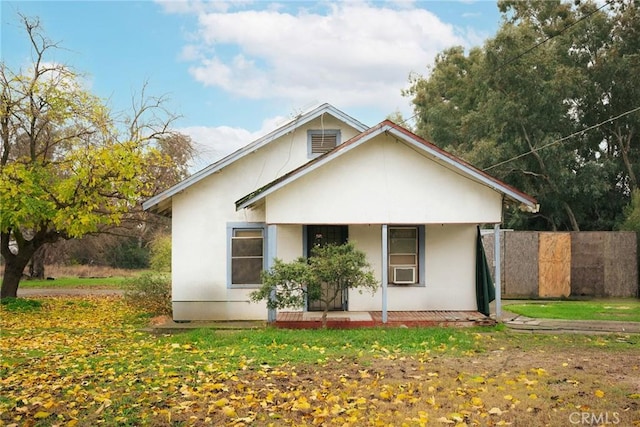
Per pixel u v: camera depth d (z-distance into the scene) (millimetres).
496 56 32375
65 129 20109
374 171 14891
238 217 16297
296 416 7285
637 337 13148
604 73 32344
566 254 22406
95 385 8969
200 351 11719
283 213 14781
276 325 14719
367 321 14688
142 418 7270
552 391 8188
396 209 14844
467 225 16547
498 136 33438
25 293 27453
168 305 19406
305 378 9266
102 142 19453
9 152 20219
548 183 33312
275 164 16484
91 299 23812
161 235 29516
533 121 32719
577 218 35125
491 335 13508
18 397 8281
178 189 16000
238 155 16188
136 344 12773
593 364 10141
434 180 14906
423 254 16500
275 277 13789
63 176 20297
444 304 16469
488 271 16094
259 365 10281
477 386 8492
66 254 42188
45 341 13500
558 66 31984
